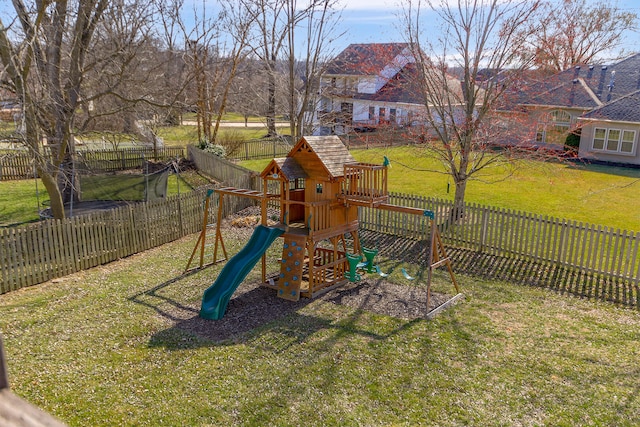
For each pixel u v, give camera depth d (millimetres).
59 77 15227
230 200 19281
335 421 7340
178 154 32281
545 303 11617
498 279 13133
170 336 9922
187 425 7211
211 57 31109
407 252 15422
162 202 15812
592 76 34469
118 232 14398
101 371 8578
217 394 7969
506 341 9805
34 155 13414
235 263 11781
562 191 23297
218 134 43438
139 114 18578
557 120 31344
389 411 7609
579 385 8305
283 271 12008
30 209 19516
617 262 13453
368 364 8938
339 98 34375
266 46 26531
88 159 26656
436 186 24703
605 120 28109
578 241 13297
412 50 17078
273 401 7805
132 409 7543
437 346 9602
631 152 29094
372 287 12703
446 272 13734
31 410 1135
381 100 38906
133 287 12398
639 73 33656
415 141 19312
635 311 11125
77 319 10570
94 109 19797
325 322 10656
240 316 10938
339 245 15898
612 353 9328
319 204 11797
